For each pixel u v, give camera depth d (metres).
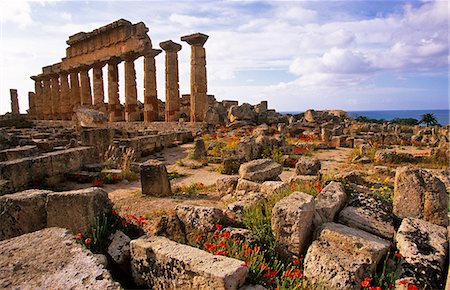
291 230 4.59
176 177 11.89
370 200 5.82
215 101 46.19
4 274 2.63
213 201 8.28
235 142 17.73
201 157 15.45
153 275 4.01
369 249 4.06
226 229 5.14
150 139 18.41
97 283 2.53
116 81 36.69
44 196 5.41
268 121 32.81
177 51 32.12
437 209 5.02
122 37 33.91
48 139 19.44
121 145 16.06
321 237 4.54
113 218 5.32
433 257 4.00
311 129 29.09
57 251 3.01
